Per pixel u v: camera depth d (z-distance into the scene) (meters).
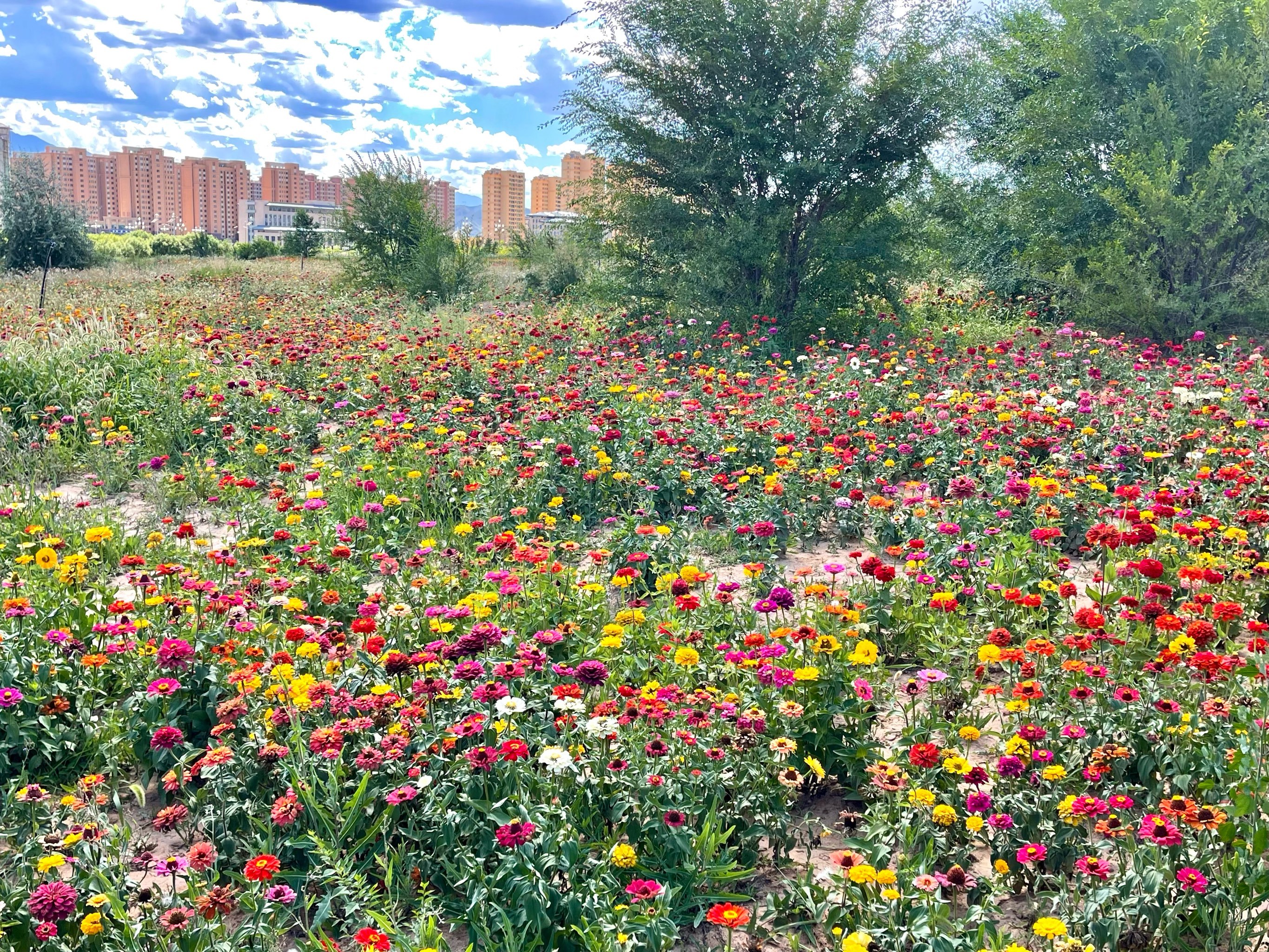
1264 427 8.07
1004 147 19.14
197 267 34.59
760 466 8.42
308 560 5.89
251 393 9.85
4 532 6.72
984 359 12.83
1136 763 3.82
